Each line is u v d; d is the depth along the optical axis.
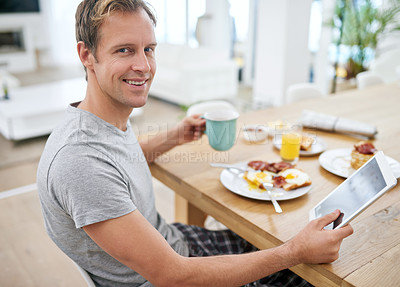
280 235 1.00
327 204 1.04
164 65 5.71
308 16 4.79
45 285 1.92
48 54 8.20
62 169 0.87
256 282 1.16
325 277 0.89
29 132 3.79
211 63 5.25
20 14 7.52
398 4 4.54
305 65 5.04
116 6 0.91
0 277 1.96
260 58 5.10
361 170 1.00
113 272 1.05
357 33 4.60
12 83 5.05
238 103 4.68
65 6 8.04
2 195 2.78
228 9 6.31
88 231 0.88
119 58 0.94
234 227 1.14
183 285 0.87
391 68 4.14
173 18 7.04
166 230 1.21
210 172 1.37
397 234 1.01
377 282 0.84
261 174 1.26
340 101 2.28
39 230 2.37
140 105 1.00
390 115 1.98
